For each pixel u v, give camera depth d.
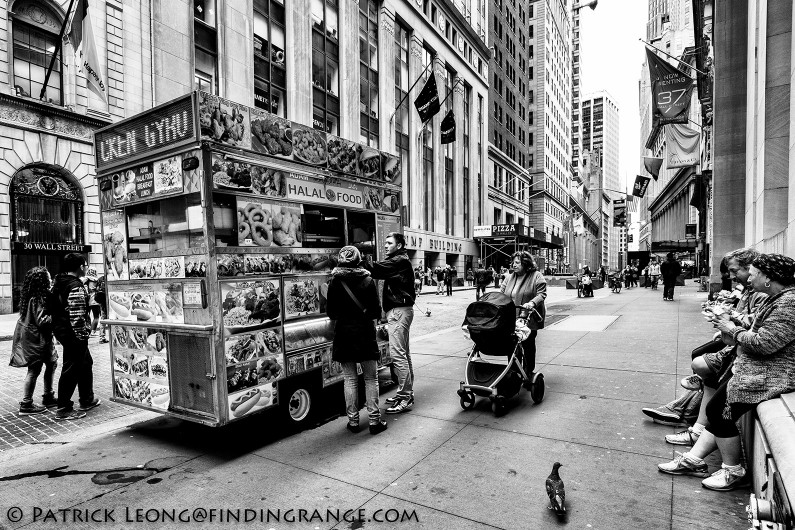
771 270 2.85
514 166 60.56
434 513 2.98
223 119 4.06
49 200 16.70
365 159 5.91
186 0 19.56
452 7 39.94
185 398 4.20
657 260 39.38
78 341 5.30
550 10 77.94
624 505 3.02
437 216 38.09
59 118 16.53
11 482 3.58
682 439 3.94
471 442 4.13
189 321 4.12
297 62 23.95
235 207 4.21
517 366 5.03
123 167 4.61
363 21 29.64
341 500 3.18
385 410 5.14
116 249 4.83
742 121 14.84
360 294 4.40
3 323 13.33
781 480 2.05
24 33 16.16
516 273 5.71
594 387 5.71
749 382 2.89
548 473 3.49
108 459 3.99
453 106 41.62
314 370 4.90
